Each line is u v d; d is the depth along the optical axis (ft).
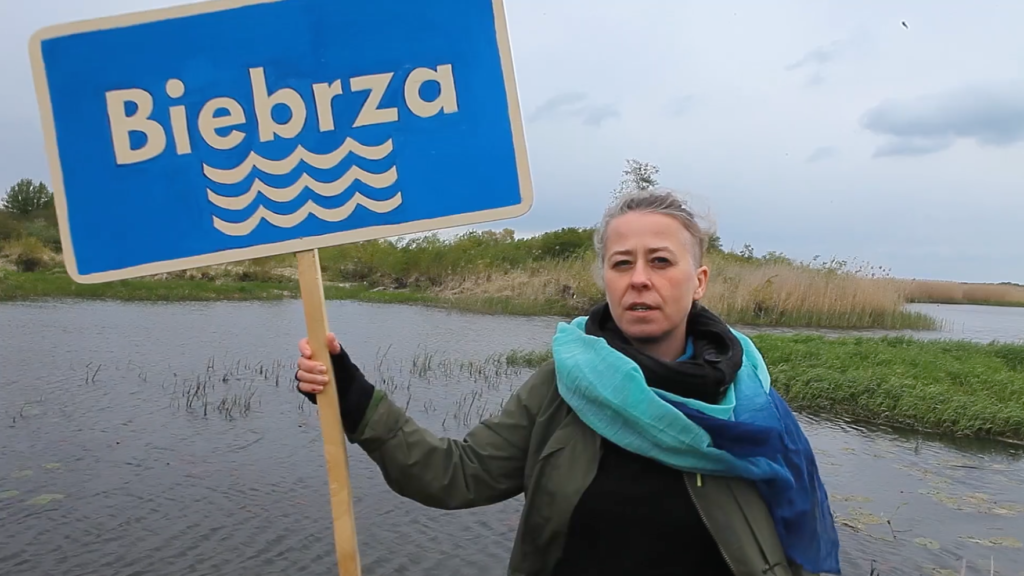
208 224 6.45
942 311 132.05
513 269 94.48
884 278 74.33
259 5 6.48
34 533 18.52
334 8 6.53
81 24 6.40
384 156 6.55
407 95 6.59
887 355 43.27
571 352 6.44
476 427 6.97
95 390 33.24
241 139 6.46
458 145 6.63
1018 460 26.73
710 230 6.64
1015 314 143.23
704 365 6.12
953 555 18.61
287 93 6.49
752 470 5.86
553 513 6.15
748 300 69.05
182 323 60.80
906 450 27.91
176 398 32.19
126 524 19.21
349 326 63.98
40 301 75.31
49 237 129.18
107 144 6.42
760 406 6.22
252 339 52.29
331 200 6.49
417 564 17.81
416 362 44.06
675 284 6.23
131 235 6.41
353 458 24.80
